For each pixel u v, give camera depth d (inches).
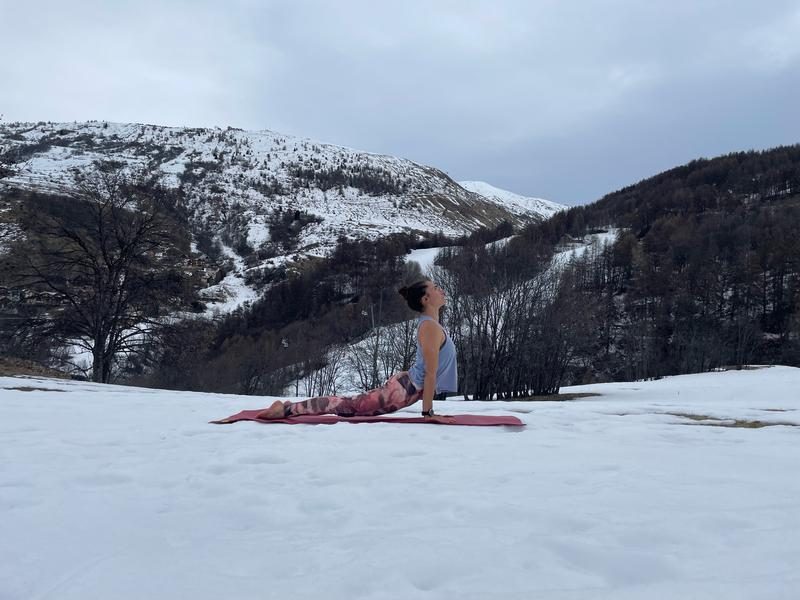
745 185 5064.0
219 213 6501.0
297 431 201.2
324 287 3297.2
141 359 1019.3
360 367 1667.1
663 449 165.5
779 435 209.5
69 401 317.1
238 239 5856.3
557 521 87.0
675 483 115.2
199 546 78.2
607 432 214.7
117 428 209.8
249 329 2861.7
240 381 1717.5
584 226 5036.9
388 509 97.9
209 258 4845.0
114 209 1004.6
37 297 943.0
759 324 2583.7
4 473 126.6
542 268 1768.0
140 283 1002.7
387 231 6466.5
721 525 84.7
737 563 68.0
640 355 2246.6
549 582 63.9
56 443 171.2
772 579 61.5
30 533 84.1
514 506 95.3
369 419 233.1
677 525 83.7
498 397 1509.6
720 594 57.4
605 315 2447.1
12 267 920.9
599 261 3344.0
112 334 993.5
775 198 4630.9
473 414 284.5
